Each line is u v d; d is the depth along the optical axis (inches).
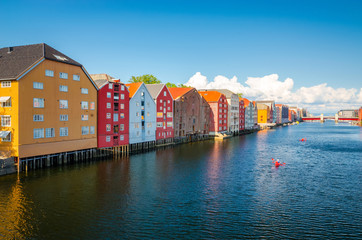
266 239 949.8
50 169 1877.5
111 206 1229.7
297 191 1481.3
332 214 1163.9
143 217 1117.1
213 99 4360.2
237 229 1019.9
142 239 941.2
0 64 1876.2
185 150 2950.3
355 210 1208.8
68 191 1428.4
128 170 1924.2
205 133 4188.0
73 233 979.9
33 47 1962.4
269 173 1903.3
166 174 1830.7
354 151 3009.4
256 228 1029.2
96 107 2313.0
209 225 1050.1
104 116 2380.7
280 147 3326.8
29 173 1743.4
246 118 5910.4
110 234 974.4
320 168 2084.2
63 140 2023.9
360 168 2089.1
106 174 1795.0
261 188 1533.0
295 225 1056.2
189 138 3826.3
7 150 1756.9
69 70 2053.4
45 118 1884.8
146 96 2910.9
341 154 2792.8
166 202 1289.4
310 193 1448.1
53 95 1935.3
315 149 3166.8
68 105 2053.4
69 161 2113.7
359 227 1042.7
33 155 1818.4
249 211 1189.7
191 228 1024.9
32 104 1796.3
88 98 2229.3
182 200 1320.1
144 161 2268.7
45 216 1115.3
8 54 1987.0
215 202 1296.8
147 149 2940.5
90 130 2258.9
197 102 3978.8
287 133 5723.4
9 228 1008.9
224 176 1801.2
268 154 2751.0
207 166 2112.5
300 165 2198.6
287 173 1905.8
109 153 2444.6
